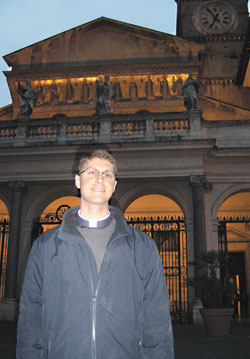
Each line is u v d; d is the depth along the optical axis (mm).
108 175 2807
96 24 26719
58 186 17328
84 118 16969
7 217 23656
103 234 2729
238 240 23266
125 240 2656
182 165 15961
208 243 16109
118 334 2395
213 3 34688
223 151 16594
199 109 16531
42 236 2691
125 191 16938
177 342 9664
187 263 15719
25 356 2373
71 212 2834
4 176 16609
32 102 17906
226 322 10680
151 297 2578
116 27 26734
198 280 11195
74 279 2480
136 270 2592
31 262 2596
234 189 16719
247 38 21859
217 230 16328
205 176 15820
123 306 2457
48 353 2387
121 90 24688
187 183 16766
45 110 24781
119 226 2709
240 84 29812
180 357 7691
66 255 2541
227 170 16922
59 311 2424
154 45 26297
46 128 17172
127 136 16609
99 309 2414
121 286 2500
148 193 17766
